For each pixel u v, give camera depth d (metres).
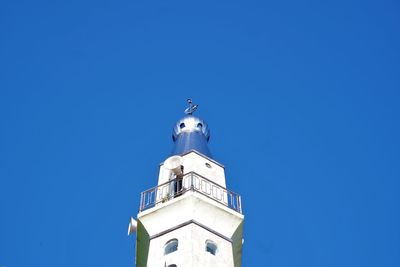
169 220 41.09
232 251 40.34
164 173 47.38
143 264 42.34
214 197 42.34
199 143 51.50
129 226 43.84
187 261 37.38
